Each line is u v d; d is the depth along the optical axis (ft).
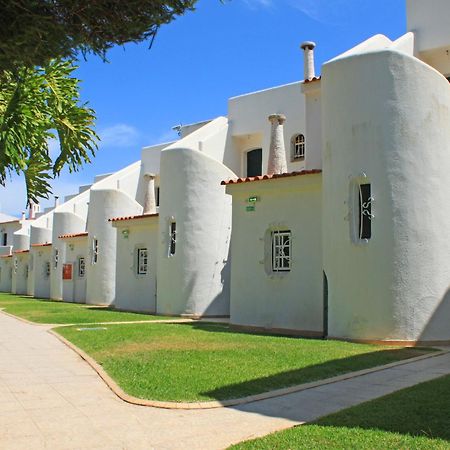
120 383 26.27
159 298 66.44
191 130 88.63
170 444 17.67
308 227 48.29
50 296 108.78
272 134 60.13
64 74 28.45
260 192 51.80
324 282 46.06
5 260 159.33
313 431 18.24
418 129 41.73
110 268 86.89
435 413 20.16
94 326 51.37
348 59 43.55
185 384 25.66
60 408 22.33
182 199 65.05
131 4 13.98
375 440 17.19
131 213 88.58
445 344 40.81
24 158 24.93
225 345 37.63
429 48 55.01
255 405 22.54
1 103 23.75
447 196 42.68
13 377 28.58
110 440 18.11
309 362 31.07
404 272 40.42
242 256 52.75
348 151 42.91
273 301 49.98
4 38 13.52
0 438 18.31
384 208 41.01
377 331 40.37
